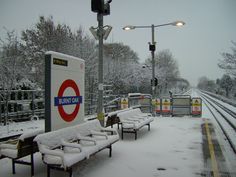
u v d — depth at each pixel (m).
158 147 8.83
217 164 6.94
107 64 38.44
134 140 9.97
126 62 46.56
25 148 6.09
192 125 13.95
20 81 19.48
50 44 29.55
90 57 29.59
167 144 9.27
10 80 17.11
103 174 6.21
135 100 22.61
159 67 58.78
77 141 7.18
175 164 6.95
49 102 6.78
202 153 8.05
